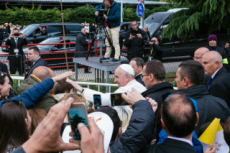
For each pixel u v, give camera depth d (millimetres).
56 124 907
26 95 2463
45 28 13742
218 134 1854
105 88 7605
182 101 1587
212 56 3428
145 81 2988
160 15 12484
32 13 23438
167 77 8844
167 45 11523
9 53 10062
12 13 23016
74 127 1110
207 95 2596
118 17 7250
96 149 1056
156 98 2697
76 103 1088
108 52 8000
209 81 3592
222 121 2455
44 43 12312
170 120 1548
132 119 1674
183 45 11555
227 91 3299
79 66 9461
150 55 7543
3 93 3283
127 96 1801
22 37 10211
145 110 1697
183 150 1538
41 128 913
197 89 2572
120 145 1618
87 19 25281
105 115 1517
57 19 24094
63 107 917
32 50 5609
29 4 26328
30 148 906
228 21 9547
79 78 9039
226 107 2527
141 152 1680
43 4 26672
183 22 9945
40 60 5664
